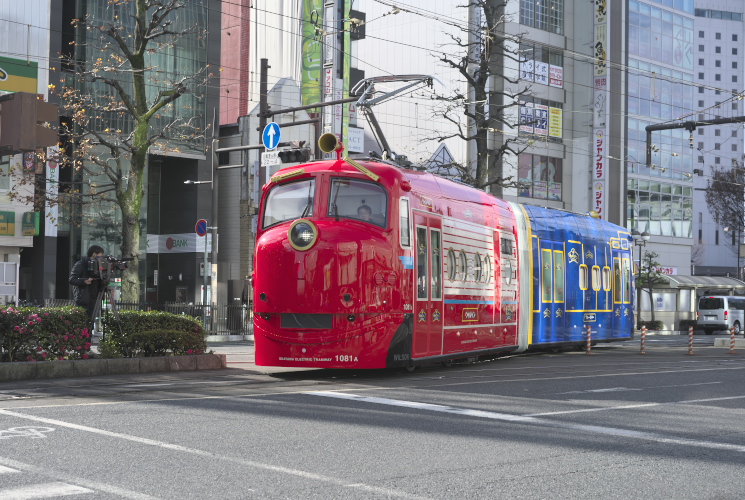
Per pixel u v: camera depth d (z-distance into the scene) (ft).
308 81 146.61
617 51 173.37
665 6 186.70
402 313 47.47
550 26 169.17
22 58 103.24
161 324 49.08
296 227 46.44
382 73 173.37
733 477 22.04
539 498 19.12
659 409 35.19
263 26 155.02
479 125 113.50
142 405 32.40
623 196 175.11
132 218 79.66
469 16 160.35
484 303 59.67
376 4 174.60
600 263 84.48
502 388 42.06
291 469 21.34
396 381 45.19
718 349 95.50
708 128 453.58
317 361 45.37
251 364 55.21
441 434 27.25
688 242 193.16
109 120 122.62
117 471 20.51
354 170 47.91
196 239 135.13
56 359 43.52
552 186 169.48
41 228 112.68
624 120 175.83
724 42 463.01
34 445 23.50
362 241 46.06
